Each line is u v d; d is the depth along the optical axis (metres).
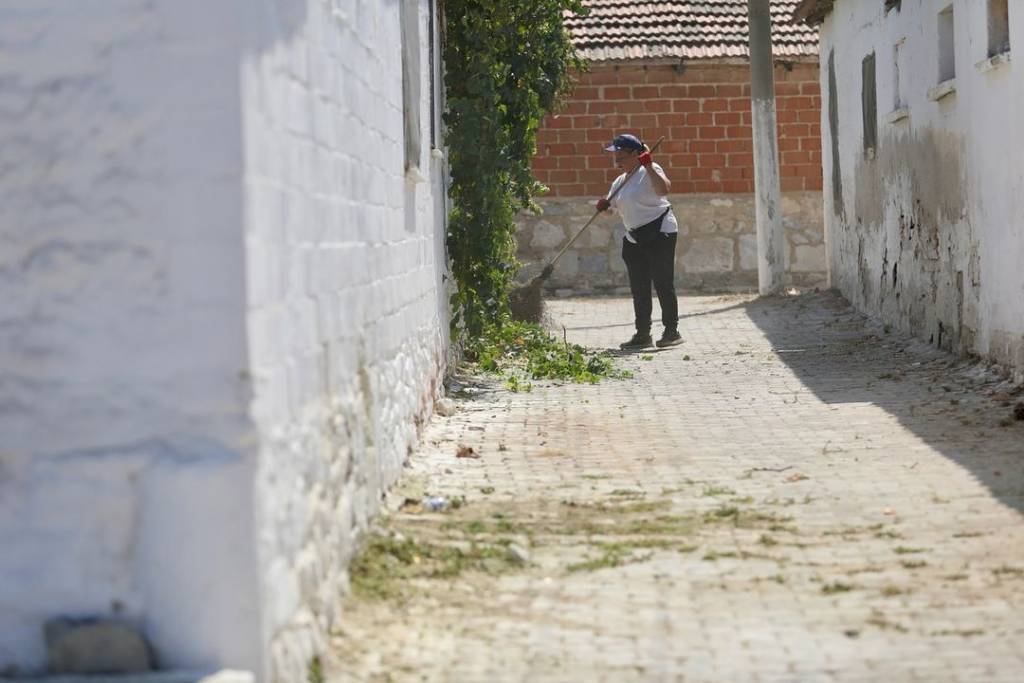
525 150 30.23
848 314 36.81
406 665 10.42
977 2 24.39
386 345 15.75
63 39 9.17
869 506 15.33
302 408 10.65
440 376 23.67
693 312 39.66
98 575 9.12
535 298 35.00
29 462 9.22
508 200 28.61
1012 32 22.12
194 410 9.14
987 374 24.30
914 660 10.40
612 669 10.34
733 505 15.58
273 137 9.86
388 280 16.09
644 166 32.41
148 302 9.16
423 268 20.70
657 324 37.44
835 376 26.64
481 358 28.66
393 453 16.19
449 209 27.67
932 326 29.00
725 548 13.71
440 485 16.84
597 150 47.47
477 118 27.11
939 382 24.53
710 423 21.70
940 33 27.56
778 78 47.72
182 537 9.03
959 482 16.39
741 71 47.41
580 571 12.98
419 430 19.58
